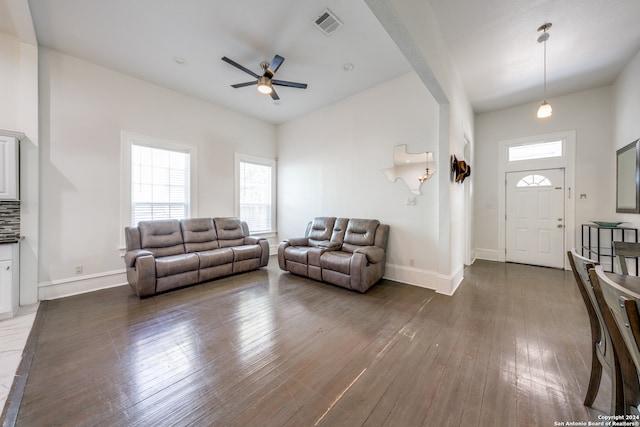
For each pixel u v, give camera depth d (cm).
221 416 132
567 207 421
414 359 181
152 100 382
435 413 134
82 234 322
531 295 306
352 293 319
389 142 379
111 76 344
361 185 414
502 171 485
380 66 338
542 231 446
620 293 76
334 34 274
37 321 239
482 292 319
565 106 422
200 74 358
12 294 247
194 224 401
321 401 142
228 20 254
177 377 162
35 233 286
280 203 562
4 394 146
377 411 135
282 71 350
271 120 542
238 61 326
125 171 356
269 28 266
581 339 205
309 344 201
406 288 338
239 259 396
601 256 382
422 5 223
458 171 339
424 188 346
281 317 250
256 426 126
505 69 349
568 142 420
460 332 219
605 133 390
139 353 188
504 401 141
